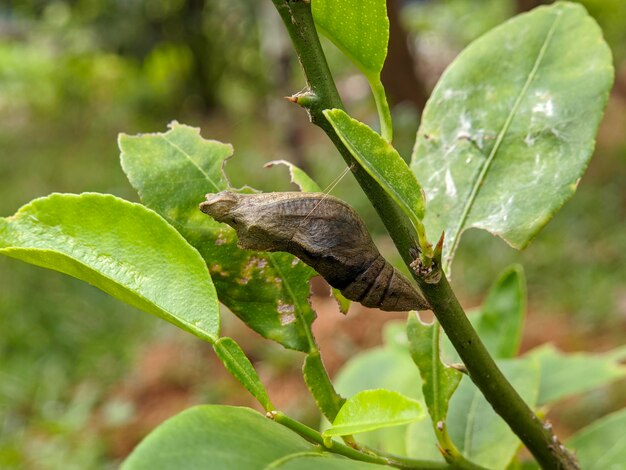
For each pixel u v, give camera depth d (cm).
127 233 11
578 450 17
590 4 70
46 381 59
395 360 22
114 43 127
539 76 15
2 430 55
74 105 134
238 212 11
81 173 105
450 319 11
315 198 11
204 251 13
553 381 20
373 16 11
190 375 59
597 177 76
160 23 128
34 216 11
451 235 14
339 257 11
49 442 53
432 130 15
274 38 65
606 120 89
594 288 60
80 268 11
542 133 15
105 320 67
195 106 140
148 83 135
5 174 108
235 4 121
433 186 15
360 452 11
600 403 48
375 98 12
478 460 15
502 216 14
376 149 10
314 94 11
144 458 8
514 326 19
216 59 134
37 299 69
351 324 58
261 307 13
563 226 70
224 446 9
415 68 70
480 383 12
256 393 11
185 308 11
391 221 11
